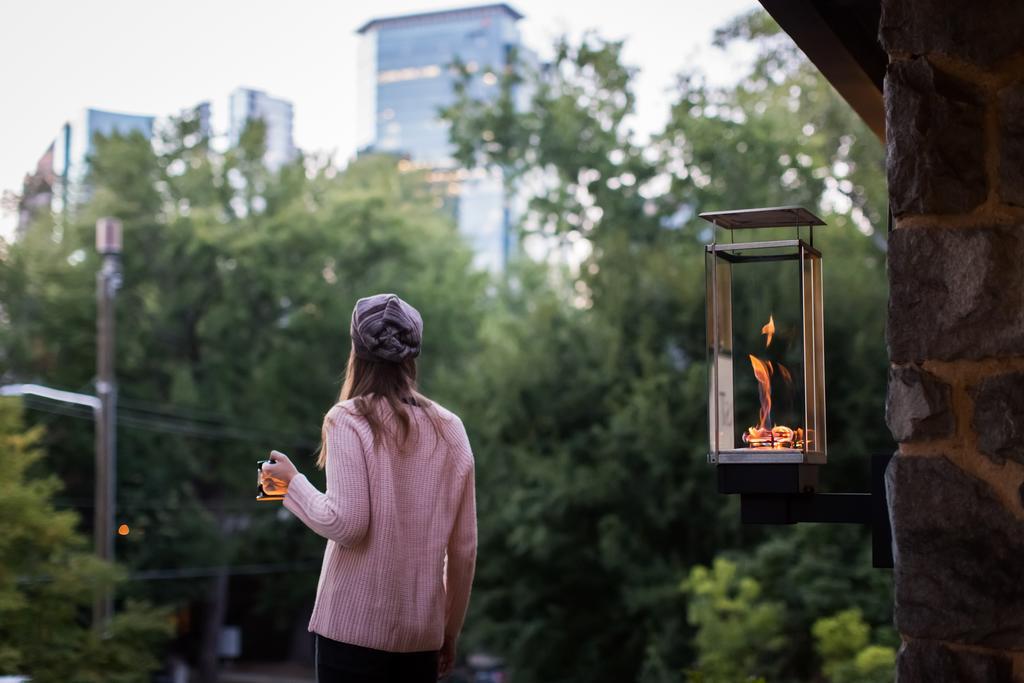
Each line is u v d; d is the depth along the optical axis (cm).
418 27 11619
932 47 225
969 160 221
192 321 2673
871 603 1357
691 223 2192
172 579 2591
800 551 1448
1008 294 215
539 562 1788
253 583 2938
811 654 1347
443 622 259
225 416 2569
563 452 1784
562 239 2358
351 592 245
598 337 1880
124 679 1055
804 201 2112
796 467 259
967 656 213
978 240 218
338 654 246
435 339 2728
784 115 2167
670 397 1752
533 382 1866
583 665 1775
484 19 11512
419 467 254
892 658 958
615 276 1916
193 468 2559
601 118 2322
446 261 2881
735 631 1274
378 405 254
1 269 2423
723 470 265
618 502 1727
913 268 222
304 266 2655
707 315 271
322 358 2631
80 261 2533
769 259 268
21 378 2442
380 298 261
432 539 253
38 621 1030
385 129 11538
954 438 218
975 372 217
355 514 242
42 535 1048
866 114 378
